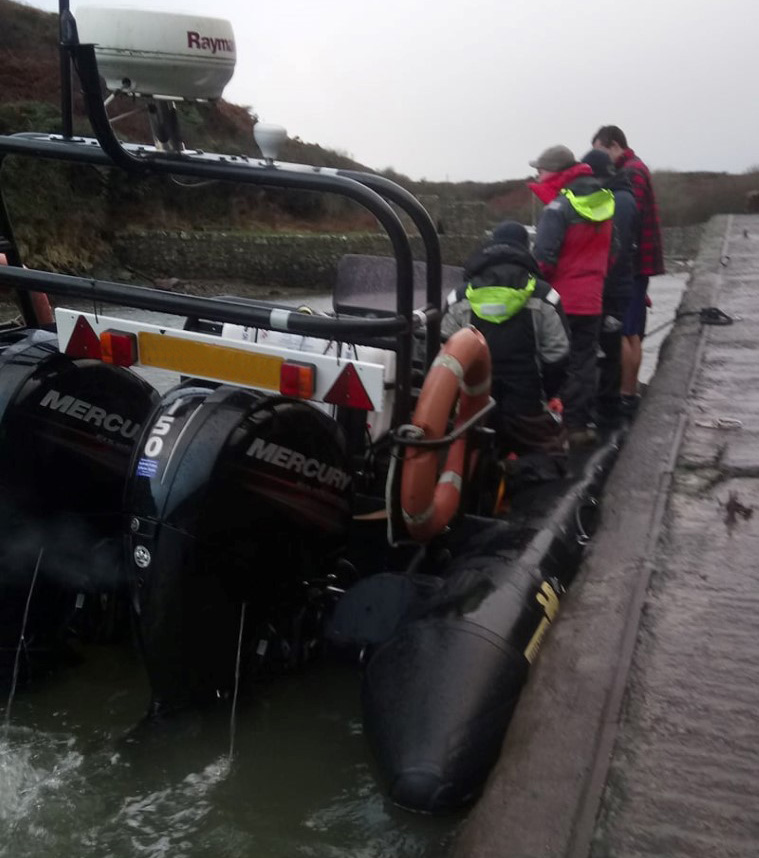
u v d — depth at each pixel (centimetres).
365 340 383
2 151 393
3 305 1264
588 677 321
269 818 307
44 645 408
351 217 3897
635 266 711
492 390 491
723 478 502
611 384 681
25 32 3359
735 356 767
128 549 354
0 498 394
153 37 352
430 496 380
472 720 311
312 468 379
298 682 385
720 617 358
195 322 469
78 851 292
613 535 435
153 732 353
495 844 253
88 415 416
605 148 723
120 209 3197
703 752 283
